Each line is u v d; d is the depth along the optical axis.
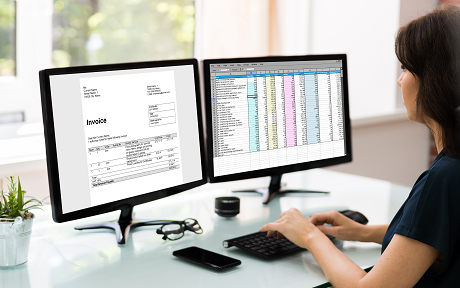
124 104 1.04
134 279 0.87
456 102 0.78
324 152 1.47
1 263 0.91
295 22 2.62
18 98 1.82
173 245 1.06
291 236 0.98
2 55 1.77
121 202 1.04
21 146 1.57
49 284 0.84
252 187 1.56
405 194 1.50
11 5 1.74
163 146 1.12
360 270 0.84
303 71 1.39
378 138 2.68
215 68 1.24
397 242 0.79
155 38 2.31
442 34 0.78
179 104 1.15
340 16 2.68
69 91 0.94
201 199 1.42
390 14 2.50
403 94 0.87
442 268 0.79
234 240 1.04
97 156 0.99
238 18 2.21
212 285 0.85
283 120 1.37
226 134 1.27
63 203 0.94
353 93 2.74
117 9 2.16
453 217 0.77
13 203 0.93
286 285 0.86
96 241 1.07
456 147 0.79
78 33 2.05
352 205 1.38
